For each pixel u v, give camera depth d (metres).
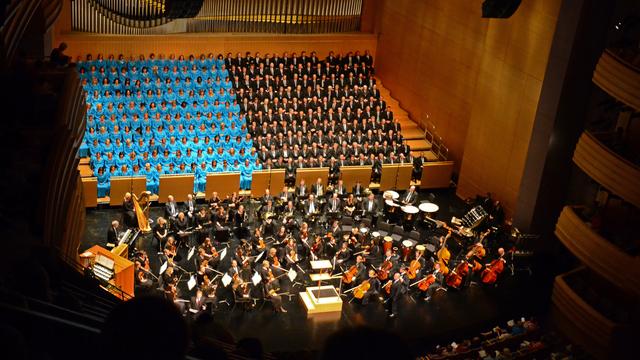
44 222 8.34
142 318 2.55
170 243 19.98
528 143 22.73
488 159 24.50
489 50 24.02
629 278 17.84
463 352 17.52
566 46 20.72
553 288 20.20
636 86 17.16
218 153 24.41
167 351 2.51
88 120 24.50
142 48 28.17
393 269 20.06
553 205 22.50
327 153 25.33
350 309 19.36
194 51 28.94
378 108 27.59
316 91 27.88
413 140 27.89
